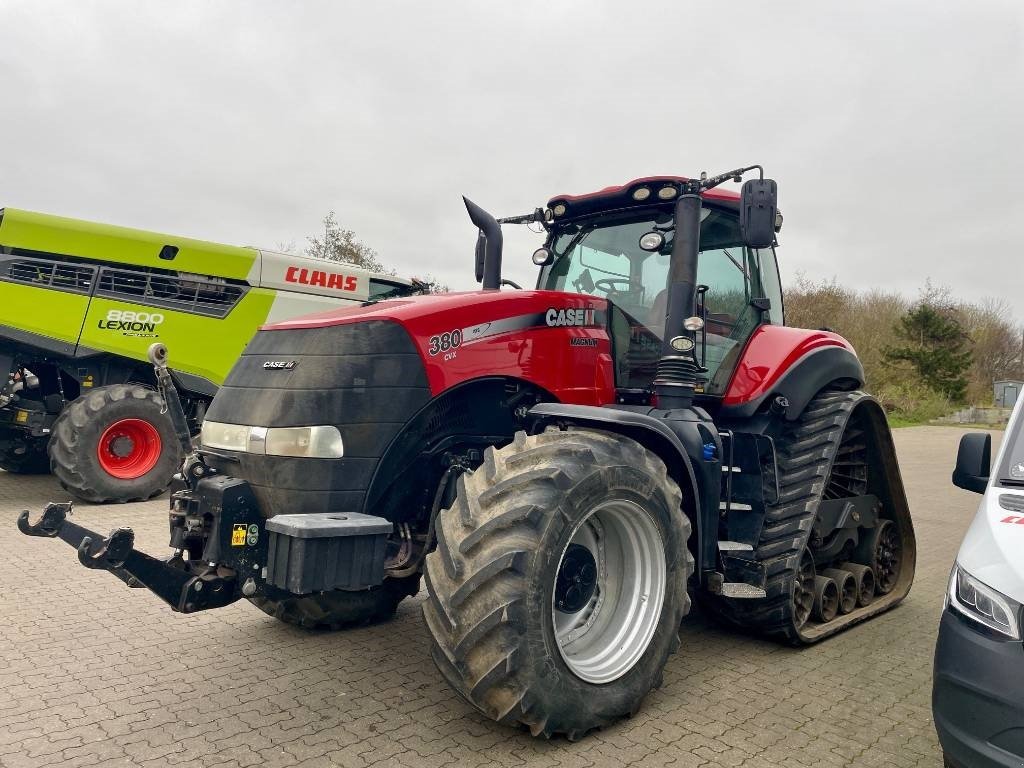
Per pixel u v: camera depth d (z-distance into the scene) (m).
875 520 4.79
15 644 3.70
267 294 8.41
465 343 3.22
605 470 2.83
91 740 2.74
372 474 2.96
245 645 3.74
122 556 2.68
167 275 7.84
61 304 7.29
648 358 3.92
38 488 8.12
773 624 3.81
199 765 2.57
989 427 29.41
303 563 2.53
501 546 2.59
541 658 2.59
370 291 9.43
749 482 4.02
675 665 3.66
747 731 2.93
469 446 3.38
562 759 2.66
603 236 4.32
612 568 3.13
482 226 4.26
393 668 3.46
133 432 7.41
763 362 4.16
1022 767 2.05
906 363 36.47
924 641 4.10
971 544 2.48
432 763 2.61
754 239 3.39
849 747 2.82
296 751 2.68
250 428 2.97
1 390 7.19
